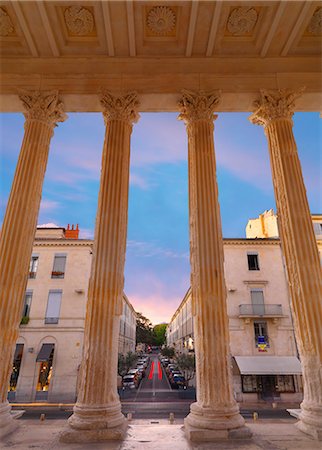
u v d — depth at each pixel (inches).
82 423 250.4
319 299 303.6
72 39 405.7
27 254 331.9
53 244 1128.2
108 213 332.8
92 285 304.0
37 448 227.8
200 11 373.1
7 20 384.8
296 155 372.2
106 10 367.6
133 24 380.5
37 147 368.5
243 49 413.1
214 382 270.8
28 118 383.9
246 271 1043.9
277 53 417.7
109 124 381.1
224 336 287.7
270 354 966.4
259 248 1075.3
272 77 406.3
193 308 313.6
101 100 389.4
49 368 1015.6
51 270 1100.5
